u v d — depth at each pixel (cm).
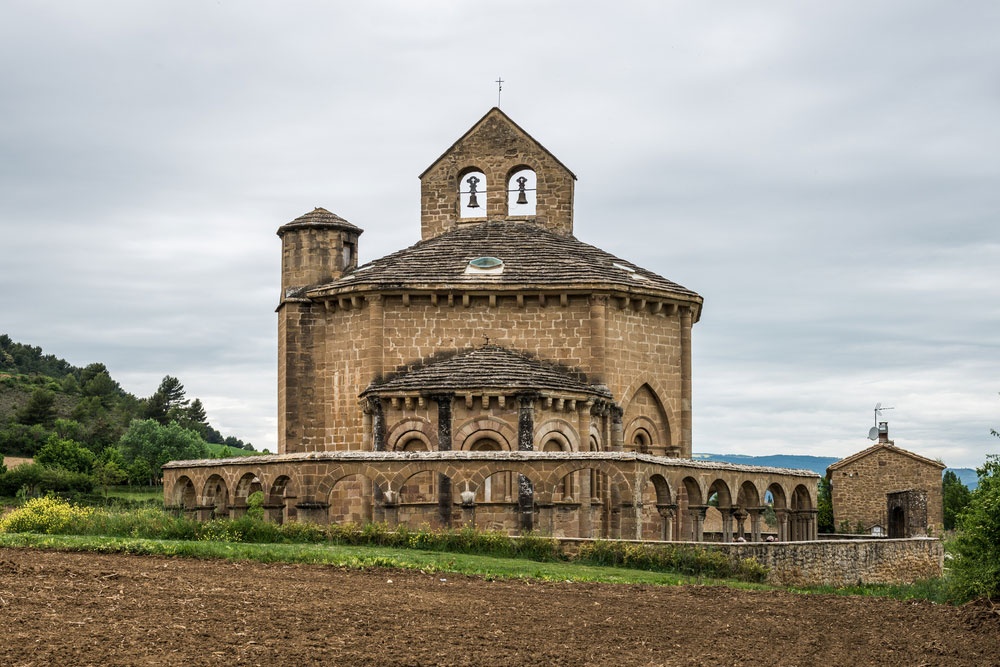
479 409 4156
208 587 2341
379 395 4219
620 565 3234
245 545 3052
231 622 2023
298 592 2362
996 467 3086
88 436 12644
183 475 4150
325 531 3412
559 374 4400
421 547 3325
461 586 2641
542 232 5009
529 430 4109
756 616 2522
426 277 4547
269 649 1859
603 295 4503
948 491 8350
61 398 15350
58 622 1938
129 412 15438
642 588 2802
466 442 4141
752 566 3297
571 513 3884
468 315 4544
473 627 2153
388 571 2789
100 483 9338
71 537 3083
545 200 5166
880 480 7569
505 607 2388
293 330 4762
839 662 2116
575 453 3619
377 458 3650
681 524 4594
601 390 4422
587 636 2162
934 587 3572
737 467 4184
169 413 16038
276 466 3766
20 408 13662
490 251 4759
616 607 2497
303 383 4753
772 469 4403
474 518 3678
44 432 12194
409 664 1844
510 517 3838
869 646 2278
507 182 5200
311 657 1831
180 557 2839
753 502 4309
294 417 4734
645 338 4688
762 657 2103
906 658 2177
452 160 5219
